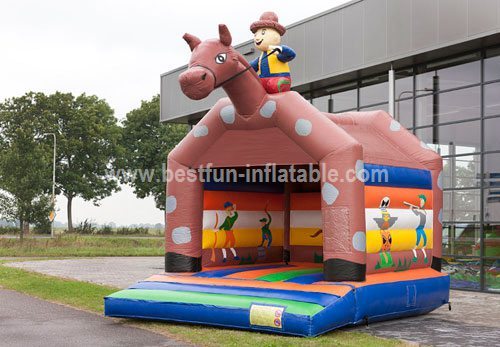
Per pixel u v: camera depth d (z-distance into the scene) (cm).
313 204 1198
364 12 1658
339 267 878
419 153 1088
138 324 915
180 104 2438
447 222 1576
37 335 830
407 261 1010
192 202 1026
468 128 1520
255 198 1166
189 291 920
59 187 6244
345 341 788
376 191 946
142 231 5391
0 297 1218
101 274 1766
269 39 984
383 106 1714
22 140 3356
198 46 916
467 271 1525
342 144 893
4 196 3189
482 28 1387
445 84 1571
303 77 1834
